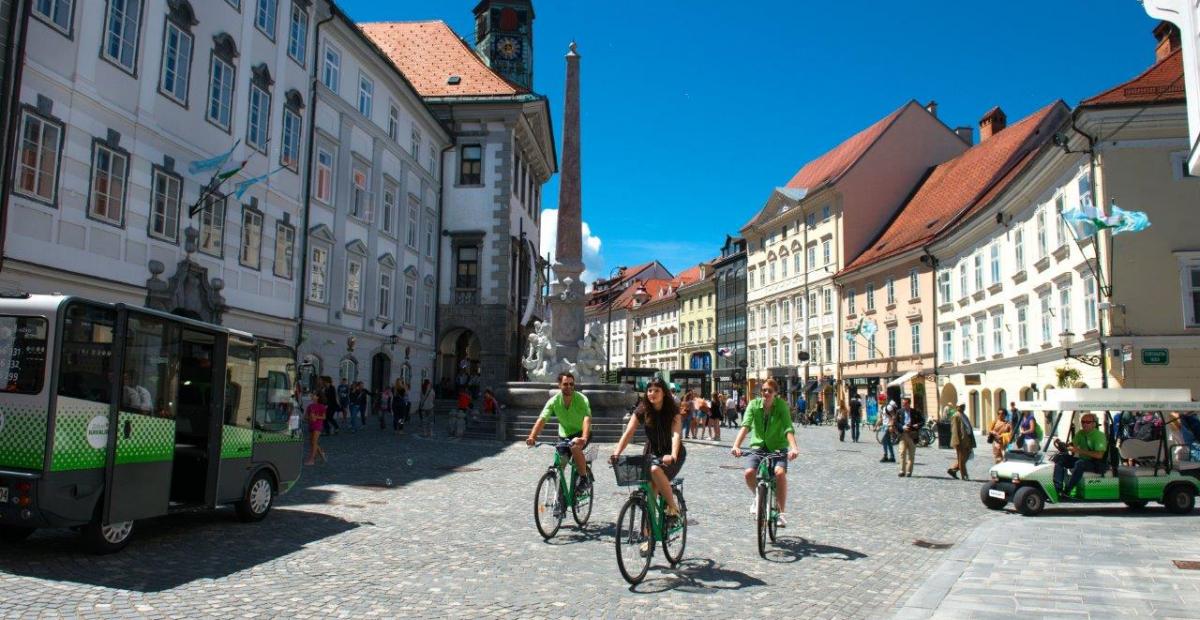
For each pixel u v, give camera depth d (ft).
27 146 53.31
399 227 123.03
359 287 109.19
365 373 111.55
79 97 57.62
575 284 89.10
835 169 198.29
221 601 22.09
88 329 26.71
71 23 56.95
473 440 80.84
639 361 329.52
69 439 25.81
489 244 143.43
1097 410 43.68
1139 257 81.05
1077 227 85.81
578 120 91.04
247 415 33.81
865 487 53.57
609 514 37.81
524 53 170.60
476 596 23.15
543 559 28.02
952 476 60.70
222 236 76.28
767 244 220.64
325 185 99.45
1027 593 23.73
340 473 52.24
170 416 29.81
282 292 88.28
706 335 266.16
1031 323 104.32
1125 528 36.99
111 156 61.31
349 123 104.58
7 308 25.94
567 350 88.22
